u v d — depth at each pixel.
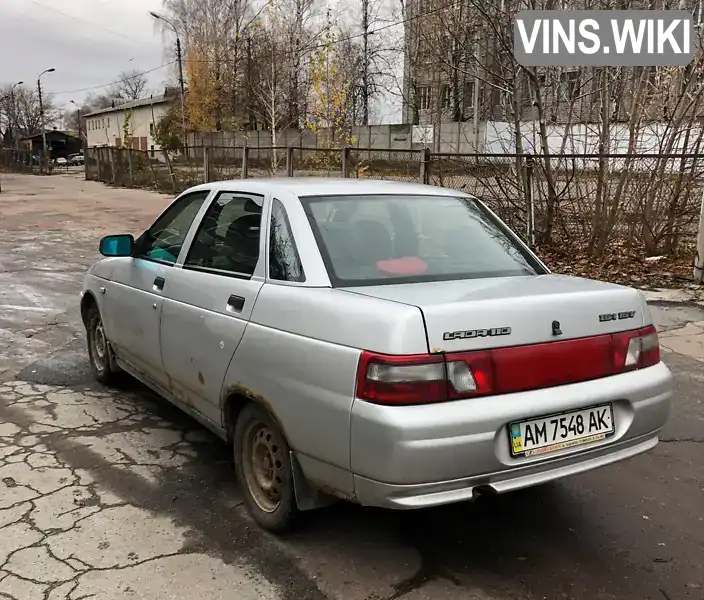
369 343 2.48
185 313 3.58
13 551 2.91
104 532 3.09
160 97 66.12
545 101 11.51
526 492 3.58
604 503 3.47
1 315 7.33
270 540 3.05
